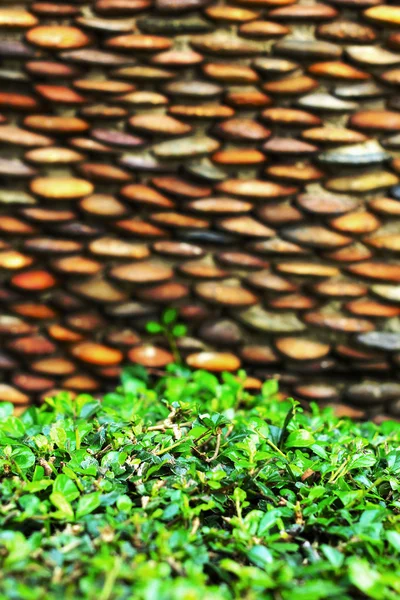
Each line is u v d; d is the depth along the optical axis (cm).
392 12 214
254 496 185
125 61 216
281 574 158
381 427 206
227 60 216
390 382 220
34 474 182
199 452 185
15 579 154
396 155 218
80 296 220
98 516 177
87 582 146
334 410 220
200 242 219
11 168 217
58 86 217
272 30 215
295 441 186
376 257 219
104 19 216
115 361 221
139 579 150
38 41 215
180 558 166
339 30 215
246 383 220
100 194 219
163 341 221
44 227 219
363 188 217
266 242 218
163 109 217
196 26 215
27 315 220
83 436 187
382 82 216
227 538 177
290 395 220
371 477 187
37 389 221
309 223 218
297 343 220
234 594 165
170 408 191
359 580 150
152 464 183
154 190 218
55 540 167
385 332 220
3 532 169
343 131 217
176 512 177
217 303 220
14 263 219
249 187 217
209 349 221
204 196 218
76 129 217
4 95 216
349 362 220
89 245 219
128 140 217
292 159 217
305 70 216
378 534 177
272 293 220
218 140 217
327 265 219
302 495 182
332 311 220
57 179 218
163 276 219
